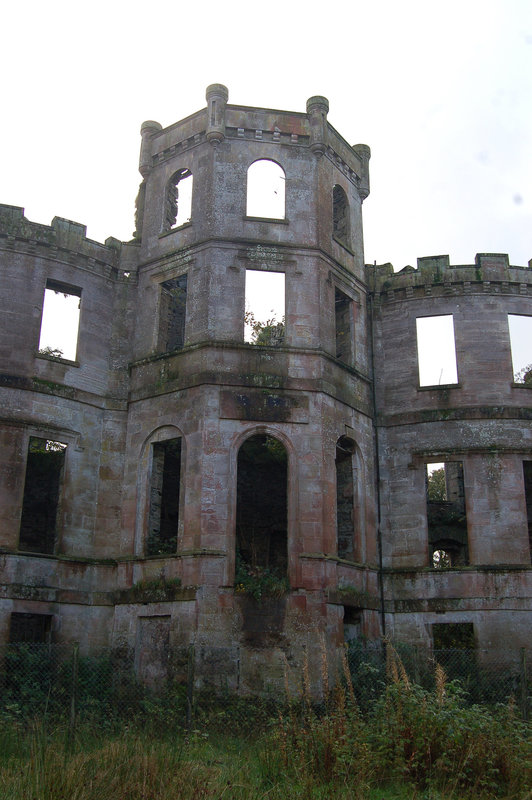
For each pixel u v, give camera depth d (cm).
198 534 2370
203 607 2292
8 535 2430
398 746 1376
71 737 1573
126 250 2919
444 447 2830
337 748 1373
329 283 2786
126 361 2816
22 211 2730
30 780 1183
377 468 2880
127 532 2567
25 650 2284
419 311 3009
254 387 2544
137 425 2670
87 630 2511
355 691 2275
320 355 2631
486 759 1352
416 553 2756
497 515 2741
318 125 2884
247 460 3041
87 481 2645
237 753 1633
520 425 2850
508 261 3052
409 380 2947
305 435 2533
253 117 2861
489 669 2559
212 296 2628
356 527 2702
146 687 2300
